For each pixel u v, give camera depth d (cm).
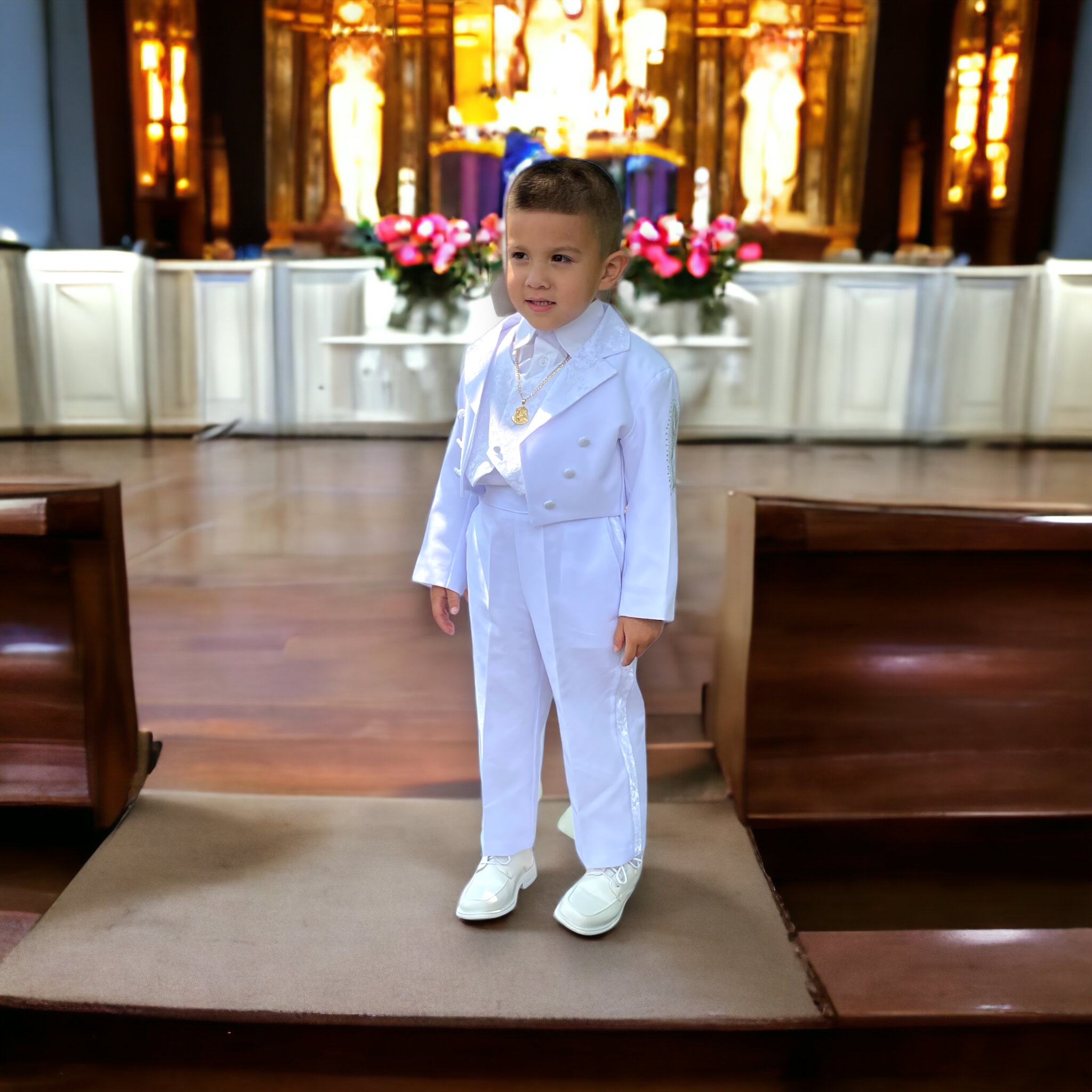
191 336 660
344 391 665
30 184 635
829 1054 134
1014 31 656
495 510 142
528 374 136
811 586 172
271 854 166
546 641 141
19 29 616
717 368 668
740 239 714
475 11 684
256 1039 132
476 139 670
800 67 691
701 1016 130
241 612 292
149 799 183
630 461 137
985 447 669
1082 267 652
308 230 703
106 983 134
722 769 192
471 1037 131
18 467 518
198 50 664
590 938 145
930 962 142
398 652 263
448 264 607
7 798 169
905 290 667
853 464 564
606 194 127
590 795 145
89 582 168
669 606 136
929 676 176
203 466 537
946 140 696
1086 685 177
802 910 173
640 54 689
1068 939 148
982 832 175
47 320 631
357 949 142
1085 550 171
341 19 675
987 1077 136
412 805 183
